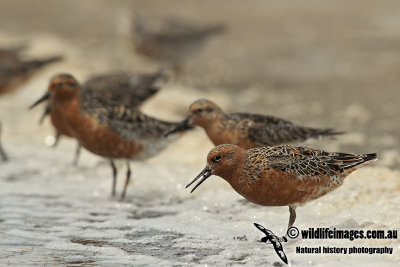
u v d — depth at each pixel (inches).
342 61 1000.2
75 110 534.9
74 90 532.4
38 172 609.9
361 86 888.3
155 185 561.9
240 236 423.8
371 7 1314.0
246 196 412.2
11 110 823.1
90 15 1402.6
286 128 526.6
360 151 632.4
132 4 1408.7
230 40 1148.5
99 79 711.1
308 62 1009.5
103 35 1236.5
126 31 966.4
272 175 398.0
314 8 1342.3
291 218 417.7
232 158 405.4
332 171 404.8
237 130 516.1
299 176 398.3
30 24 1307.8
